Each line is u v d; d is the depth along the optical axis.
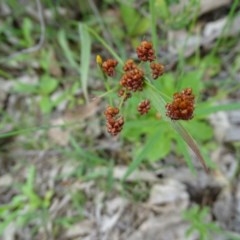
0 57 0.25
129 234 0.19
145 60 0.11
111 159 0.21
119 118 0.10
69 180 0.21
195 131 0.18
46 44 0.24
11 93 0.24
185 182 0.20
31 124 0.23
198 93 0.18
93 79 0.23
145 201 0.20
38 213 0.21
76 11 0.25
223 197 0.20
